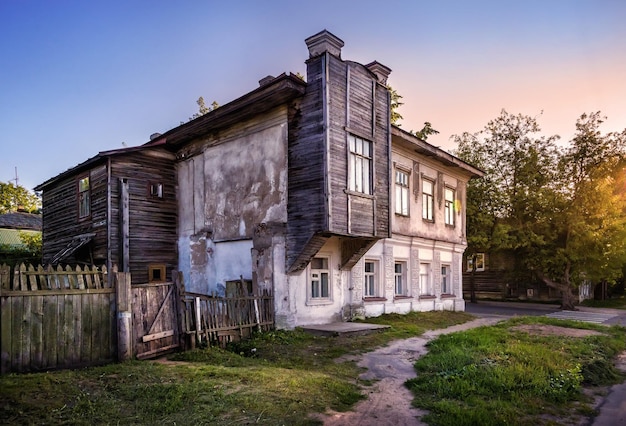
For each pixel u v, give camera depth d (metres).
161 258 16.64
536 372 8.01
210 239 15.59
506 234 26.08
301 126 12.87
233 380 7.13
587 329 14.35
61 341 7.43
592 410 6.62
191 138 16.55
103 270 8.14
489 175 27.84
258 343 10.57
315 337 11.89
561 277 26.33
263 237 13.08
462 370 8.12
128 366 7.63
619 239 24.02
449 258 21.66
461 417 5.87
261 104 13.49
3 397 5.65
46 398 5.84
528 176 26.56
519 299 31.77
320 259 14.40
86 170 17.17
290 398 6.43
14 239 35.84
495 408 6.36
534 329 13.87
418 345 11.49
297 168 12.88
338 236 13.07
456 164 20.91
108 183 15.61
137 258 15.97
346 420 5.86
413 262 18.61
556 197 25.36
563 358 9.42
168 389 6.41
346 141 12.88
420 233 18.89
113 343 8.10
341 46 13.12
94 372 7.11
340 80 12.88
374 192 13.83
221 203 15.26
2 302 6.83
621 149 24.91
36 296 7.21
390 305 17.03
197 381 6.90
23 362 6.98
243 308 11.32
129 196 15.96
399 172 17.86
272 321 12.20
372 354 10.30
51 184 19.75
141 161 16.47
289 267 12.84
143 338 8.59
